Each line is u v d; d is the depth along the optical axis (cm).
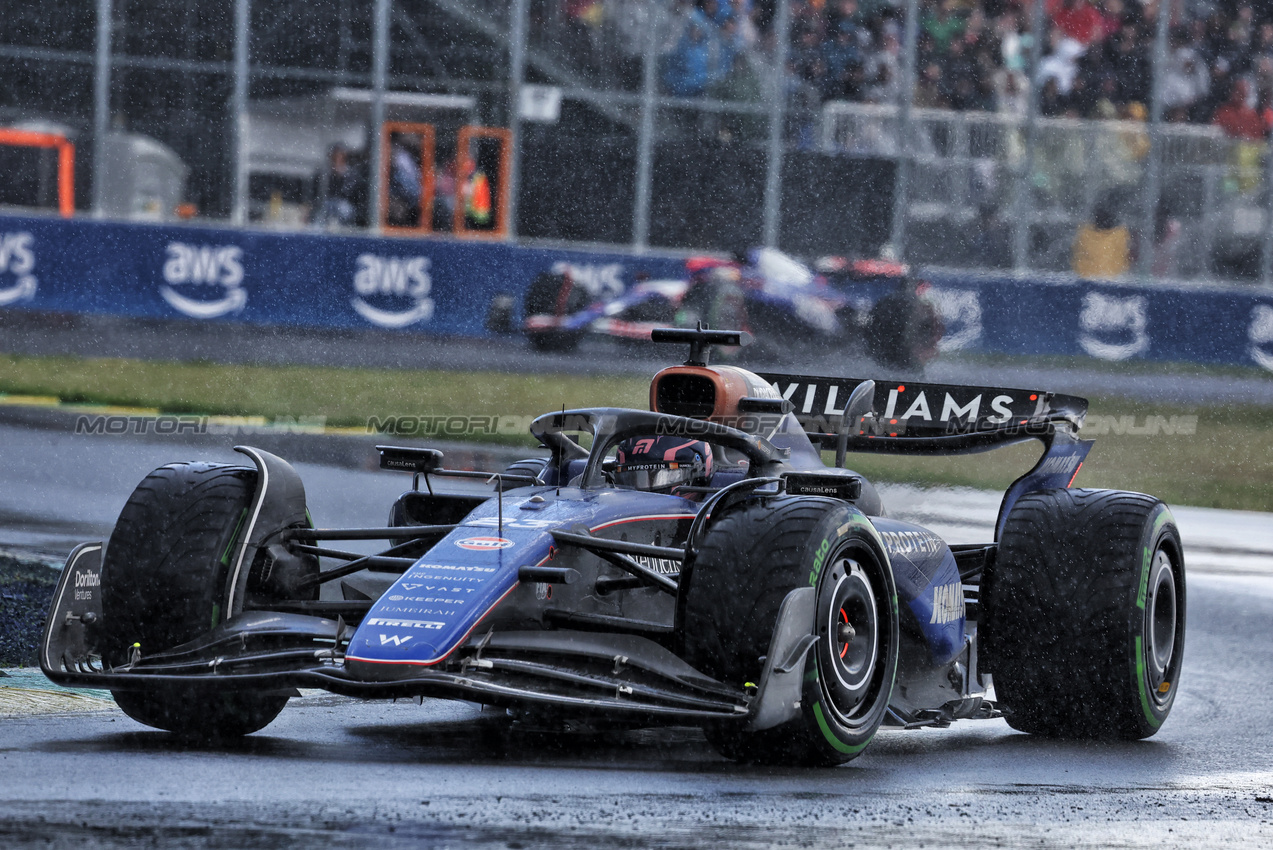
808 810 1472
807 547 1688
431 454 1989
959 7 8706
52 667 1723
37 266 6919
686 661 1698
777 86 8181
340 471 4762
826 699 1709
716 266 7612
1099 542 2203
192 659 1733
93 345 6919
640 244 8056
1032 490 2350
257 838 1211
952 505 4938
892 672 1866
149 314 7012
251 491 1855
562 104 7988
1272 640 3225
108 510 3984
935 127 8344
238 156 7725
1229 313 8025
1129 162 8538
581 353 7450
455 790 1461
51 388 6072
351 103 7794
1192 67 8888
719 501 1742
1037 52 8412
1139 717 2195
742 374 2227
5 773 1452
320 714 2103
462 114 7925
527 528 1794
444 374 6981
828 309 7669
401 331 7294
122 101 7650
